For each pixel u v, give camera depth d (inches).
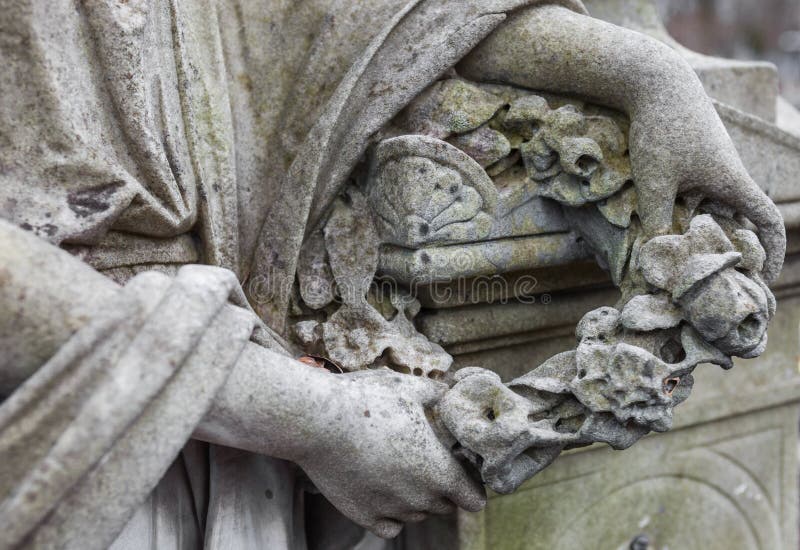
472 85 50.7
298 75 51.7
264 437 45.9
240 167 51.4
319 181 50.7
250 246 51.6
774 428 61.4
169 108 48.4
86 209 46.6
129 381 43.0
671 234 48.4
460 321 52.2
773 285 58.0
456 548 54.8
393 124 50.9
